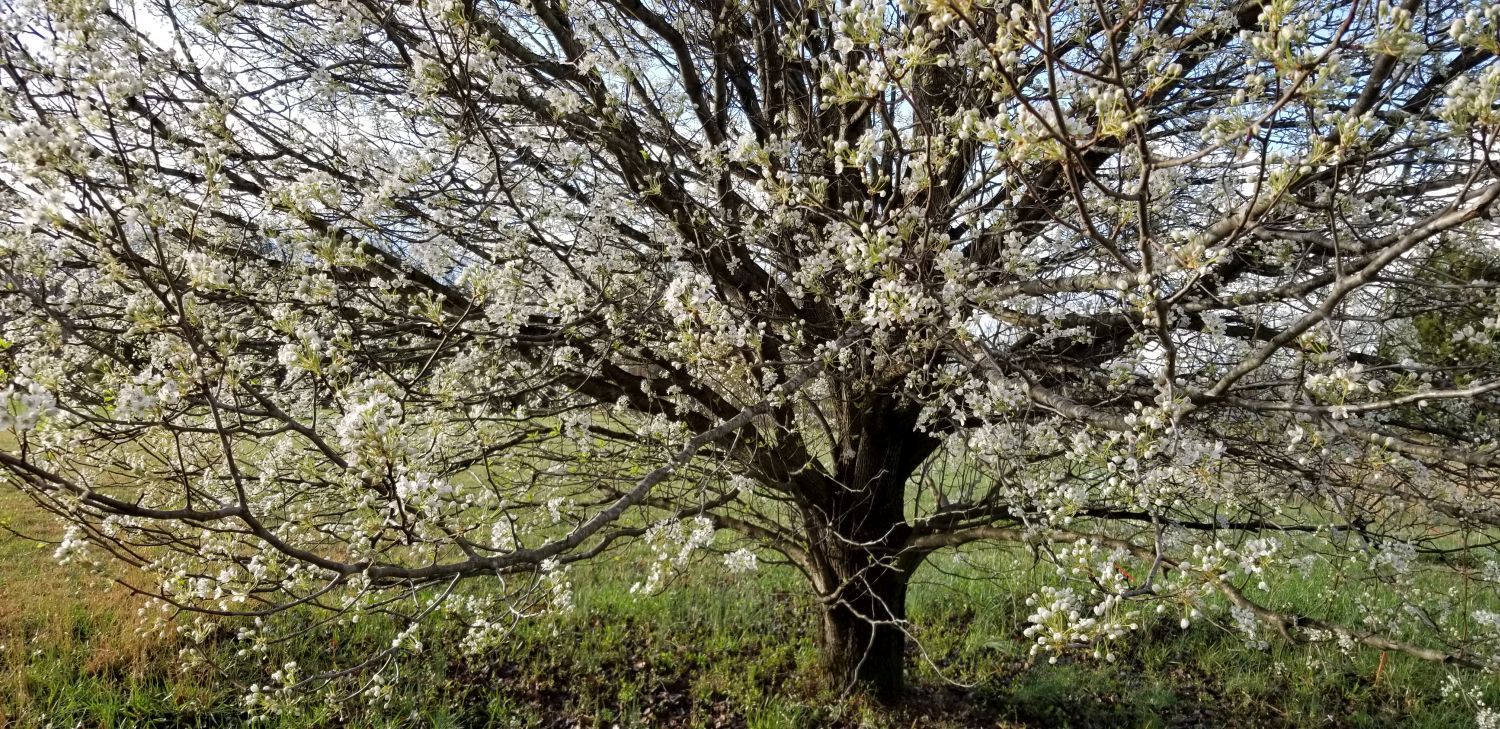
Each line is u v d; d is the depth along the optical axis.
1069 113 2.55
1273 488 3.53
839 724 4.77
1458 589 4.63
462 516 3.19
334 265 2.57
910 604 6.67
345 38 2.80
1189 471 2.53
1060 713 5.20
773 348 3.59
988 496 4.26
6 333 2.95
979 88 2.86
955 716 5.08
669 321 3.19
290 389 3.39
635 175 3.26
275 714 4.57
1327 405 2.11
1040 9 1.39
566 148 2.80
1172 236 2.05
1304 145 2.46
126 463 3.47
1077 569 2.17
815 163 3.17
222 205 2.89
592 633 5.91
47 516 7.08
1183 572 2.24
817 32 3.18
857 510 4.58
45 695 4.67
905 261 2.43
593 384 3.91
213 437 3.61
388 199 2.61
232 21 2.90
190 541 3.29
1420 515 3.65
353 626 5.46
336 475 3.17
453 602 3.55
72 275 3.06
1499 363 2.69
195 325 2.05
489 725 4.82
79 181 1.73
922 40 1.78
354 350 2.80
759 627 6.25
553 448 4.66
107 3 1.91
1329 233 2.49
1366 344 3.60
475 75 2.80
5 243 2.30
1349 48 1.95
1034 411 3.17
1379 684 5.59
